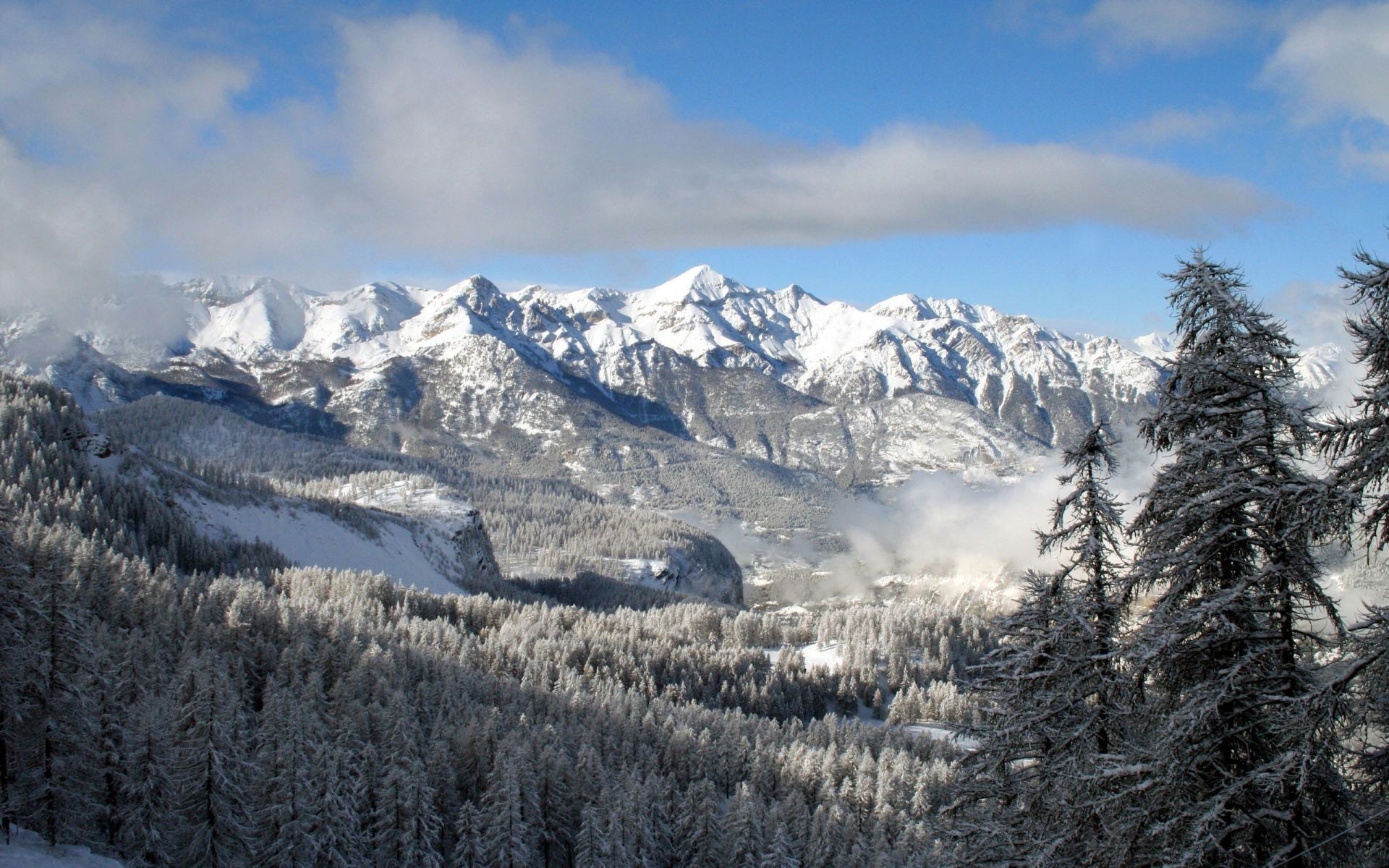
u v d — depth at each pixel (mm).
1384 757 19078
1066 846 25469
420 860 80875
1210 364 22578
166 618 122312
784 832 94500
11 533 54719
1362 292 18891
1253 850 21078
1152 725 24062
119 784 60625
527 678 157000
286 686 113938
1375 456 18109
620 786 102312
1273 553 22000
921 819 107500
